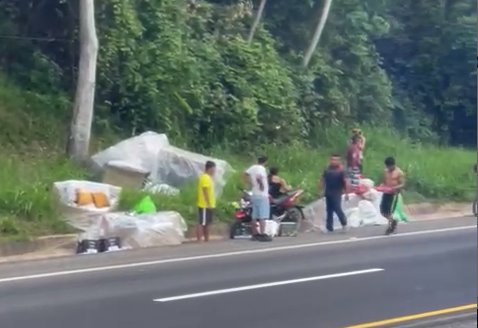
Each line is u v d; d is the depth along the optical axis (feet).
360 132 99.40
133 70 91.76
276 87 103.19
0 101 86.99
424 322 42.01
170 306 46.29
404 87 133.69
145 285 52.39
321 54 115.96
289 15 115.96
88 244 69.21
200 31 102.22
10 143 84.28
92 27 84.38
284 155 99.55
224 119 98.17
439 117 134.21
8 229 68.49
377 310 44.80
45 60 91.97
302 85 109.91
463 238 73.82
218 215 78.84
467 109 133.39
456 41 132.36
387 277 54.13
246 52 102.94
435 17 133.90
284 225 78.18
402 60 134.82
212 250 68.18
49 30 94.22
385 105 121.49
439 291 49.49
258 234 74.59
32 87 90.53
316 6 116.16
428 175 105.70
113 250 69.05
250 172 75.56
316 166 100.22
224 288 51.21
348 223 83.97
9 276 56.24
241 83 100.32
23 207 70.74
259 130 100.63
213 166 75.20
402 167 104.63
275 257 63.67
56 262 62.49
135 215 72.74
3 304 47.03
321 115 111.24
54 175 78.69
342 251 66.28
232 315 43.98
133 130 92.12
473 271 55.72
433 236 75.66
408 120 128.47
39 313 44.75
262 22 112.06
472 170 110.83
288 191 79.20
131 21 91.61
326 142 109.09
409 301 46.93
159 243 71.51
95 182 78.64
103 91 91.66
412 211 97.76
